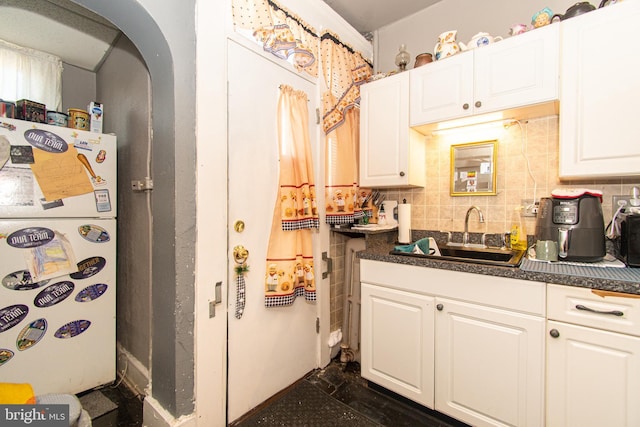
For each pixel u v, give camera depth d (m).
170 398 1.33
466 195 1.98
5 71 1.98
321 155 1.98
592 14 1.32
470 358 1.40
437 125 1.85
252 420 1.52
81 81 2.42
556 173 1.68
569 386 1.18
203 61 1.33
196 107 1.33
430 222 2.14
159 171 1.37
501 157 1.86
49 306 1.57
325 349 2.04
